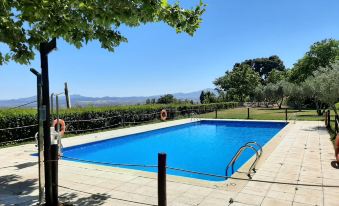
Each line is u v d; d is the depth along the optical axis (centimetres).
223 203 536
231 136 1892
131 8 506
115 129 1892
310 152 981
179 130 2167
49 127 524
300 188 610
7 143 1300
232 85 6112
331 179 675
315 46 3988
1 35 535
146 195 588
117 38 618
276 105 5334
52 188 532
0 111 1310
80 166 834
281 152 987
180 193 589
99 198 573
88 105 2108
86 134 1644
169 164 1184
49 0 496
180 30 620
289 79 4284
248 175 705
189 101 4438
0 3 487
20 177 739
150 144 1666
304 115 2714
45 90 514
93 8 505
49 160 525
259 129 2133
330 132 1435
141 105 2505
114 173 756
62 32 562
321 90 1591
